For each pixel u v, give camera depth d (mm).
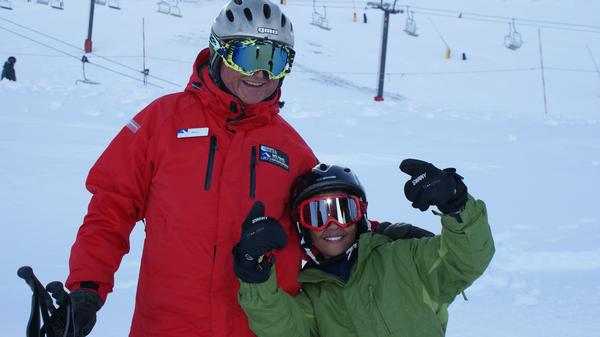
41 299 1843
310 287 2482
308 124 12062
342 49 37219
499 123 13844
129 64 25438
